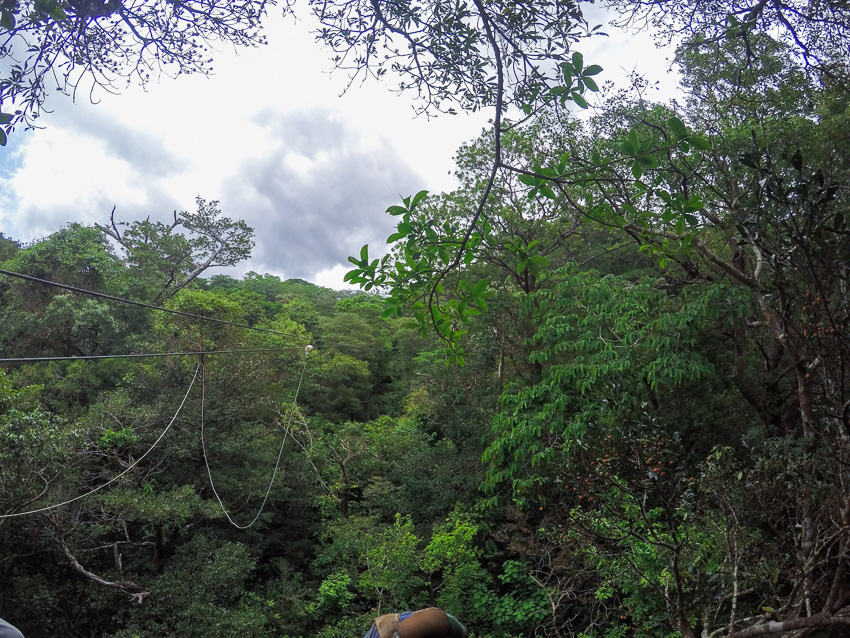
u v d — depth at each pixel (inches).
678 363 468.1
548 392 568.1
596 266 854.5
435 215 684.1
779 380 495.8
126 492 666.2
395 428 1077.1
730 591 214.8
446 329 143.5
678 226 140.3
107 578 650.8
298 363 1224.8
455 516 717.9
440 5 144.6
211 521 799.7
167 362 827.4
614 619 473.1
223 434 826.8
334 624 704.4
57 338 1030.4
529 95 137.9
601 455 191.9
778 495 213.5
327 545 821.9
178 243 1279.5
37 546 623.5
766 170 163.8
